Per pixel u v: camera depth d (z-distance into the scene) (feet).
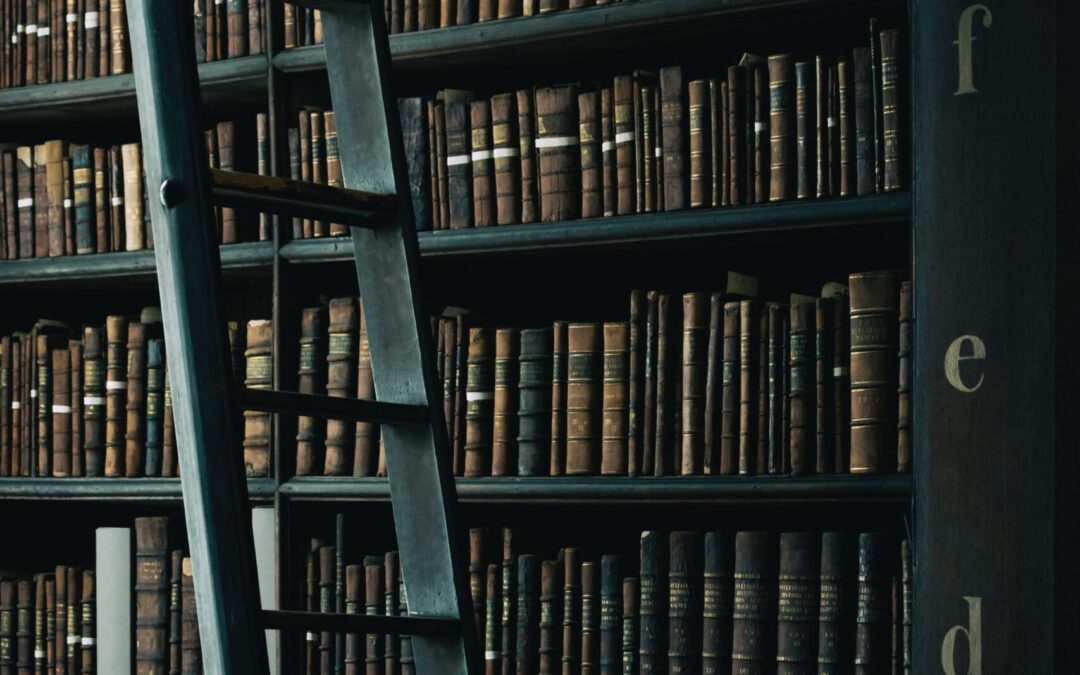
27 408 9.05
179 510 9.92
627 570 7.64
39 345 9.02
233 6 8.44
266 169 8.27
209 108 9.09
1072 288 6.02
